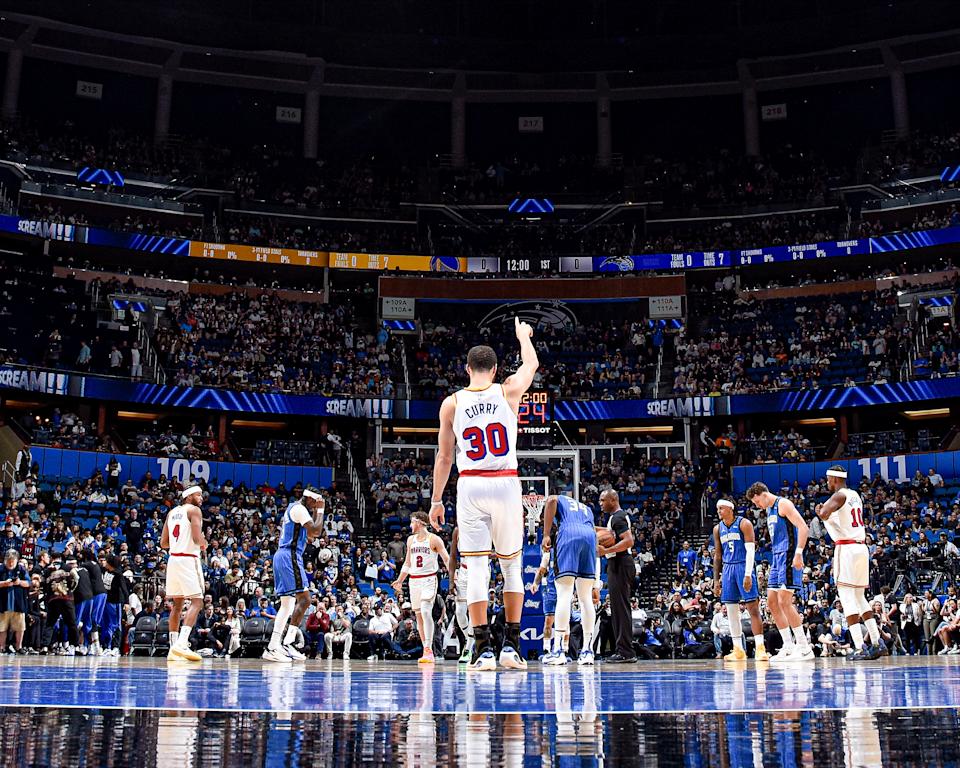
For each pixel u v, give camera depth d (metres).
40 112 43.41
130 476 31.70
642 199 45.38
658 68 47.06
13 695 3.65
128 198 41.06
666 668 8.64
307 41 45.06
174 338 37.31
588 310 43.06
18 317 34.84
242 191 43.94
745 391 36.12
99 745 2.11
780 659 12.23
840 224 43.28
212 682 5.21
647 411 36.78
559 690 4.36
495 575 20.30
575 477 22.92
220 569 24.11
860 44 45.03
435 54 46.38
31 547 22.22
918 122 45.56
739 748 2.11
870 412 36.75
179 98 46.09
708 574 25.95
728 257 41.03
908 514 29.25
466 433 6.20
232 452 36.31
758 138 47.12
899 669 7.70
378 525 32.94
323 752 2.06
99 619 17.58
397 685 4.96
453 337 41.91
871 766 1.83
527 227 45.06
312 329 40.78
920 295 39.06
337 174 46.69
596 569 10.63
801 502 31.33
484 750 2.11
